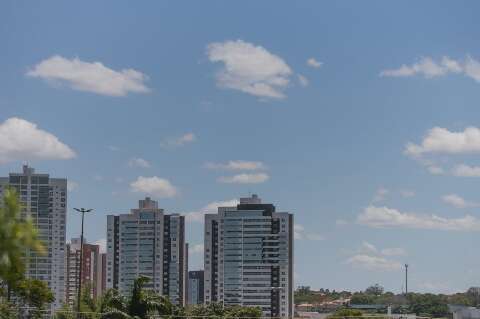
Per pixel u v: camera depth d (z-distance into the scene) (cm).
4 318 8544
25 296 10944
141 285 9194
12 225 1867
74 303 11869
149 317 9419
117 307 9106
